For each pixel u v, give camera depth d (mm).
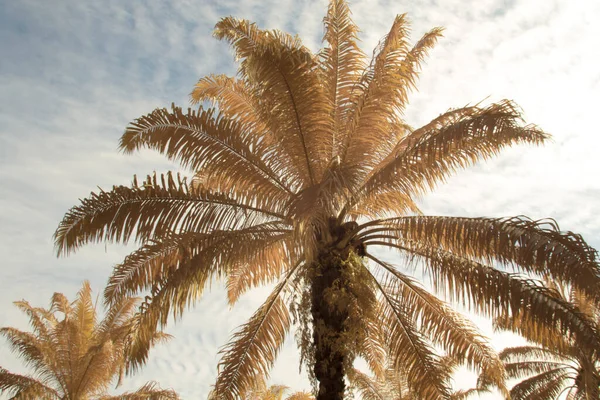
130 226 10477
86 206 10453
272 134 11984
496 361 12508
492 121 9492
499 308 10172
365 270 11094
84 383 21062
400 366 12664
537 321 9734
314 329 10609
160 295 10711
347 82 12180
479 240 9789
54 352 21156
